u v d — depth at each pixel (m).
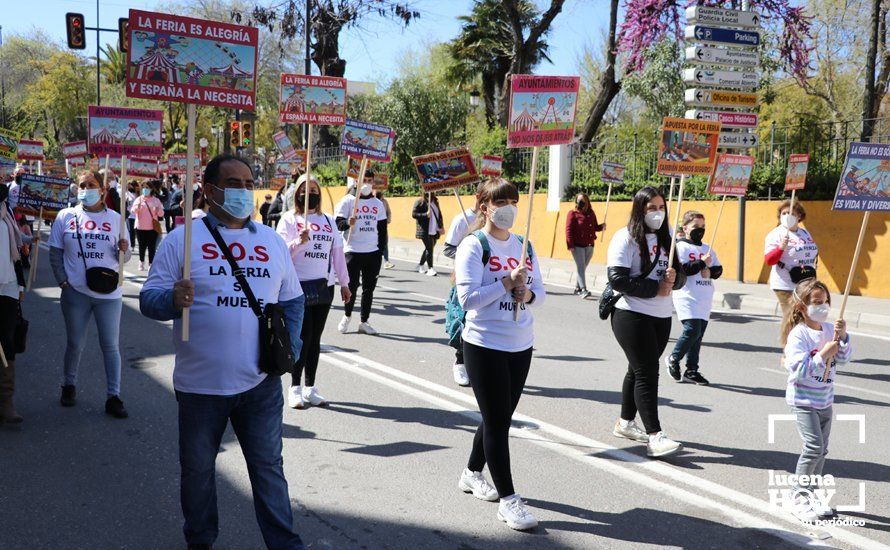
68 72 59.56
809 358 4.38
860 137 14.92
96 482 4.88
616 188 18.98
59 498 4.63
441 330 10.32
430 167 8.92
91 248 6.14
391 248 22.92
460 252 4.36
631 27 21.91
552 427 6.12
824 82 27.39
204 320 3.39
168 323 10.14
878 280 13.55
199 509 3.54
